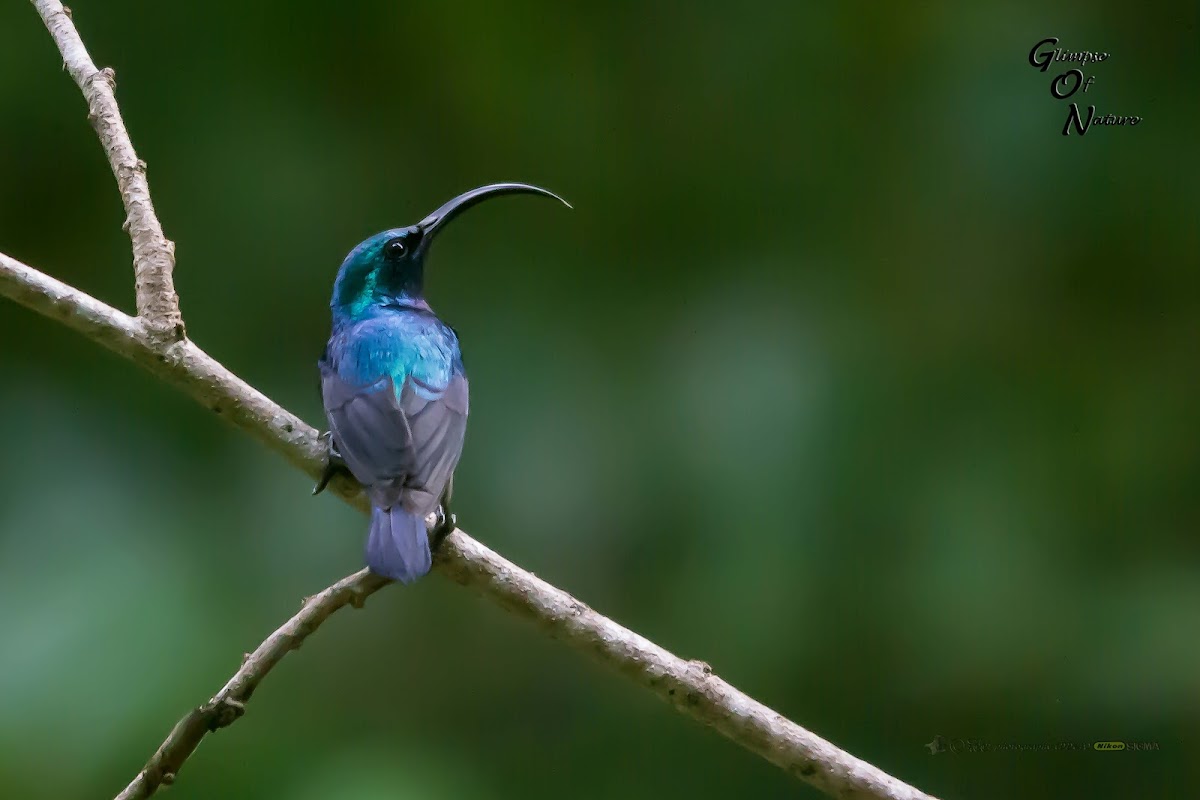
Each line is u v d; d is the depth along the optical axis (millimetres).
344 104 12602
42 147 11977
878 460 12148
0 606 10711
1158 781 11039
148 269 6641
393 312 7969
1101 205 12500
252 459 11781
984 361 12508
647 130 13008
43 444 11500
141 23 12078
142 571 11102
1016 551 11750
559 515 12148
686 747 11422
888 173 12953
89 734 10117
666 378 12648
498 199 12938
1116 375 12414
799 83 12984
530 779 11273
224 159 12430
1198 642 11195
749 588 11742
